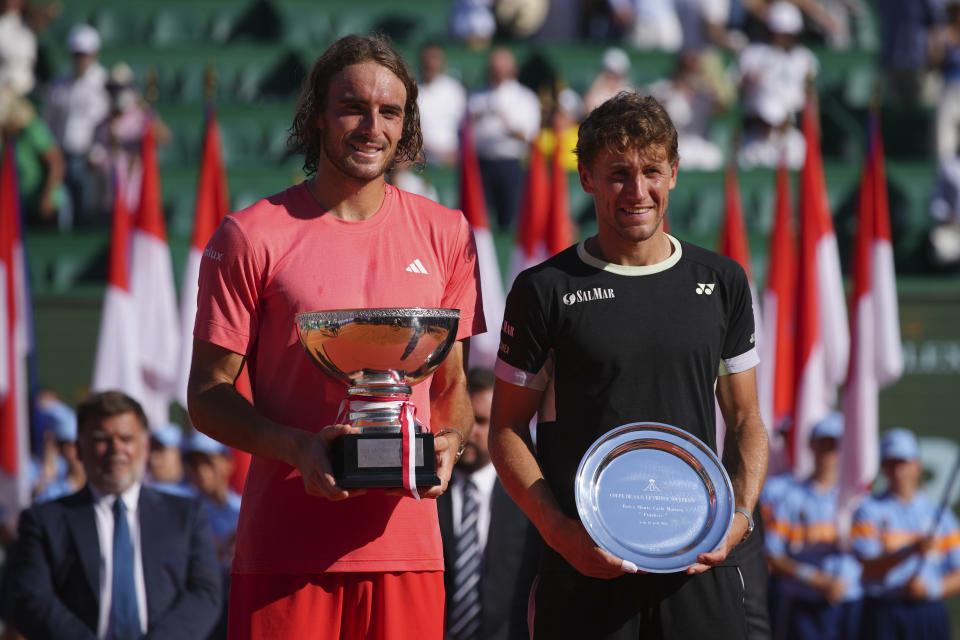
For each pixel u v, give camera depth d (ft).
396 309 21.45
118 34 102.01
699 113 91.20
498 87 84.79
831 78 104.78
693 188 87.71
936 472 73.92
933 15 103.19
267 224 23.31
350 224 23.58
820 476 59.52
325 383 23.09
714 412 24.48
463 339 24.88
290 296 22.98
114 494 38.37
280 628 22.79
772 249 66.59
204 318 23.29
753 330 25.14
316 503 22.88
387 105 23.08
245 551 23.21
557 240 66.39
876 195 64.13
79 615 37.37
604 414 23.88
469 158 69.26
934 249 85.71
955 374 74.49
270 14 104.42
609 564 22.41
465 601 37.83
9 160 59.77
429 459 21.71
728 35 105.60
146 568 37.91
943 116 93.91
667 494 23.45
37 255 78.84
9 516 55.21
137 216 63.77
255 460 23.67
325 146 23.41
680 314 24.04
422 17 105.19
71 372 71.41
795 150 91.71
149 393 62.95
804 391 62.54
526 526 38.40
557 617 24.30
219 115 92.48
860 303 62.59
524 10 102.06
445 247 24.35
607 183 23.81
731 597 24.17
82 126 85.61
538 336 24.34
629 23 101.76
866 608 58.39
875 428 59.82
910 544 58.59
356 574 23.06
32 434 58.90
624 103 23.94
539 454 25.02
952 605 69.92
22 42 91.56
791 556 58.23
